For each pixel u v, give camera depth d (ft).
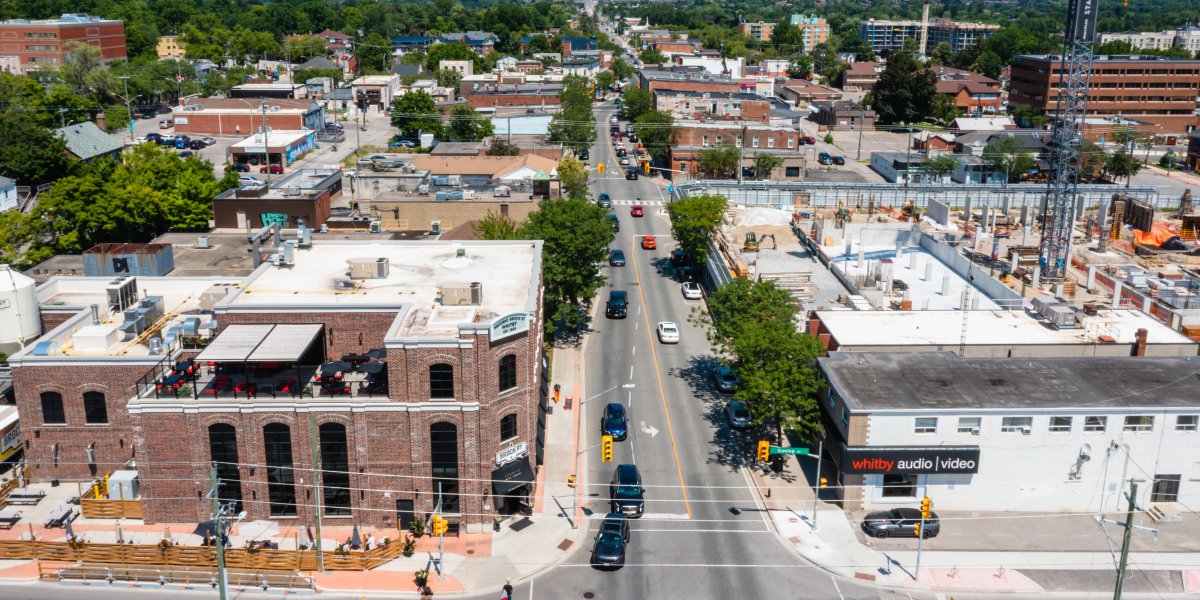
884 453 188.75
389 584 168.96
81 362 190.80
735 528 188.14
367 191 379.76
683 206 345.51
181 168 392.47
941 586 169.89
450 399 179.32
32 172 478.59
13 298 215.72
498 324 179.01
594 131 641.81
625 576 172.04
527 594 166.30
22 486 197.36
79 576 169.48
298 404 176.65
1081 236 405.18
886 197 487.20
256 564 171.73
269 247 295.28
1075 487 194.08
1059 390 198.29
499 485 185.37
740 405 231.71
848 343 225.56
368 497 183.62
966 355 225.76
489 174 419.95
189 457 181.78
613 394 248.52
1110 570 175.11
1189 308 273.13
